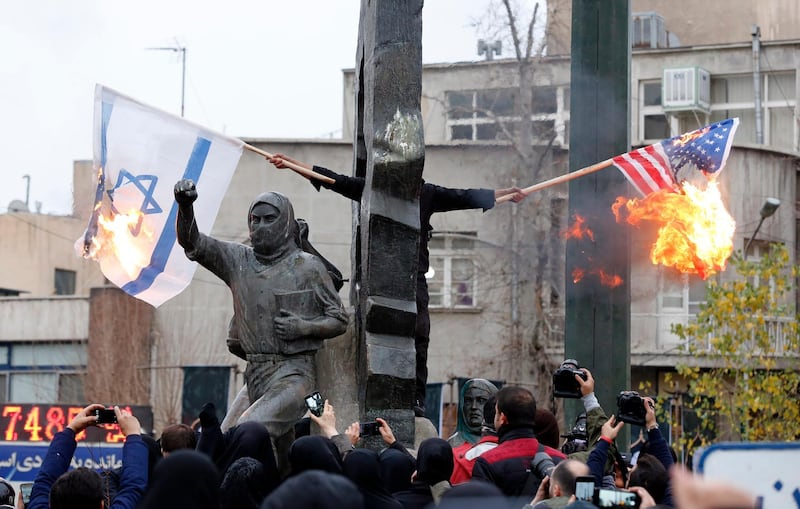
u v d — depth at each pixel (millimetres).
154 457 11086
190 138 15094
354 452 9781
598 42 16312
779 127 45781
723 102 46219
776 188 43188
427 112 43875
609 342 16078
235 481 9898
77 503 9172
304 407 13828
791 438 33844
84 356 48562
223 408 45344
